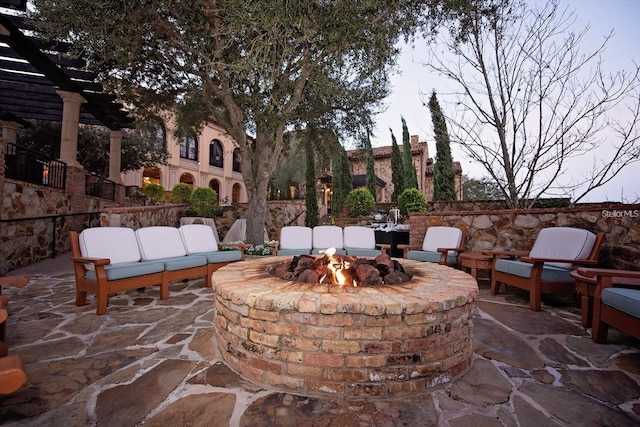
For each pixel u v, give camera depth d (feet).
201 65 20.80
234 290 7.07
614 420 5.43
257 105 22.93
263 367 6.53
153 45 19.38
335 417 5.45
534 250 14.16
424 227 19.88
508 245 17.10
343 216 46.19
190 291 14.60
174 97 27.04
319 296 6.47
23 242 19.44
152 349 8.18
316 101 27.35
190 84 24.30
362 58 19.07
